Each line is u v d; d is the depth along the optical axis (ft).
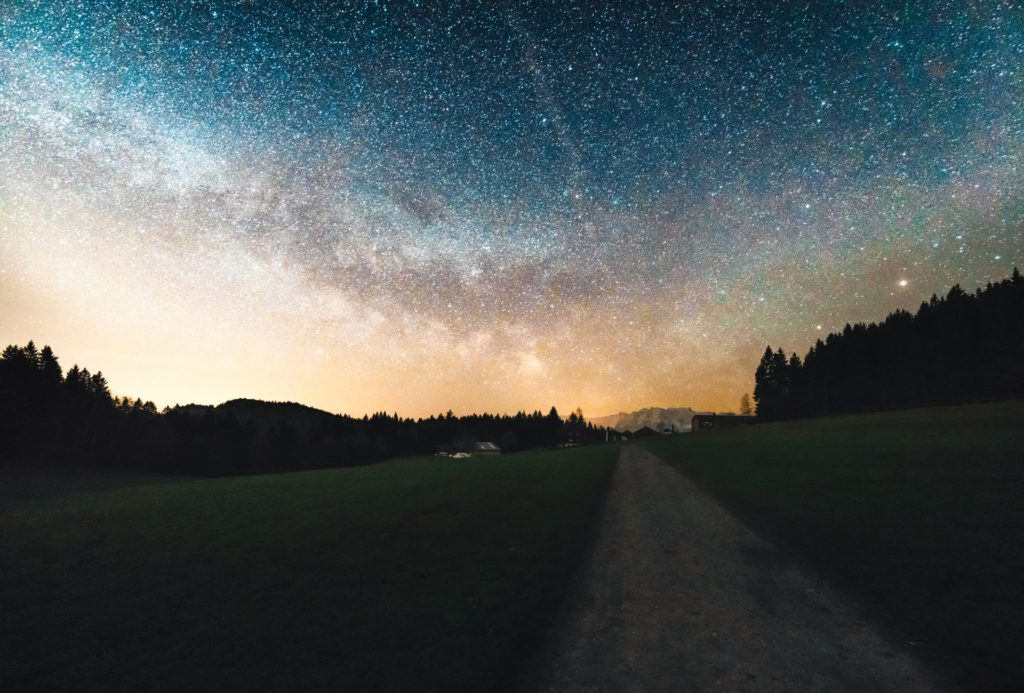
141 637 26.12
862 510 47.73
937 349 253.24
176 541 50.96
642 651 22.26
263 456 363.76
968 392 222.07
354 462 416.46
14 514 80.94
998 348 227.40
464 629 24.85
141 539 52.95
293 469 369.71
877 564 32.22
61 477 217.97
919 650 21.04
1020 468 61.82
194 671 21.99
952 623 23.15
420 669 21.04
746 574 32.55
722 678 19.67
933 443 97.81
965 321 248.93
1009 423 120.16
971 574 28.91
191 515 69.41
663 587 30.76
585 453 208.64
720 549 39.19
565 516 54.29
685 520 51.52
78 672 22.43
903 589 27.71
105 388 335.06
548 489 79.20
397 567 36.60
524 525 49.93
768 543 40.16
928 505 47.06
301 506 72.13
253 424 420.77
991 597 25.59
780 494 61.41
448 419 570.05
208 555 43.88
